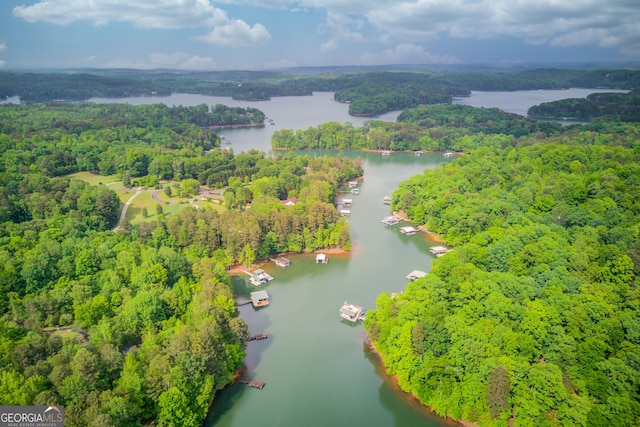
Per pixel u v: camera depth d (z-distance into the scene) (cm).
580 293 16812
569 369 13938
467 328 14825
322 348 18150
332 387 15938
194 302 17675
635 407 12200
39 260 19225
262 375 16525
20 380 12075
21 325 16262
